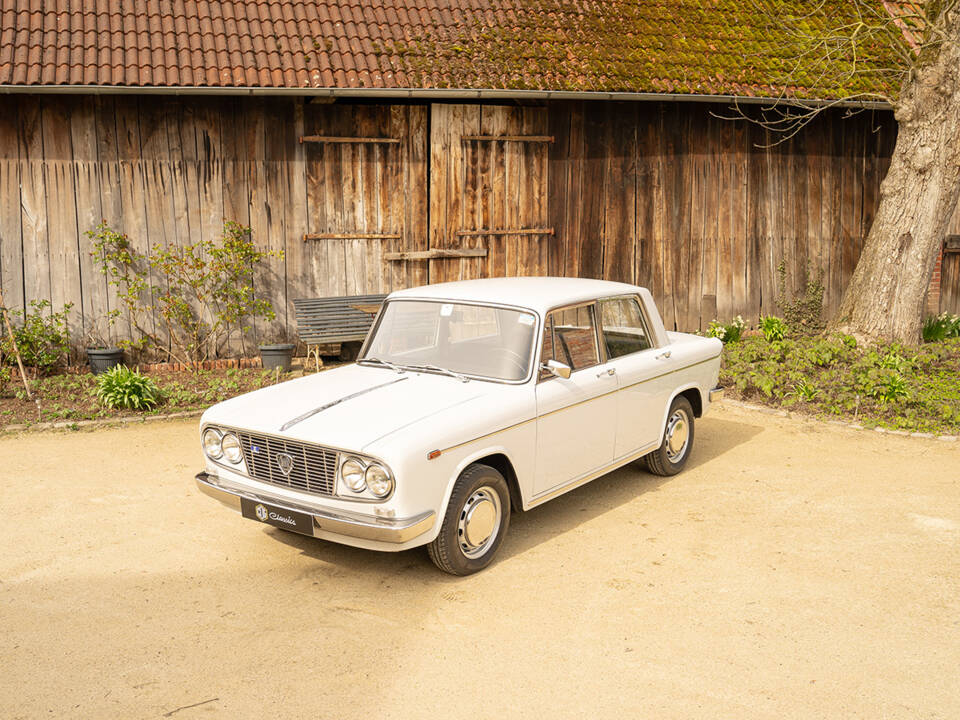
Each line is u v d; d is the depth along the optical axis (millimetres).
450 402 5410
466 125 11758
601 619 4852
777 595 5164
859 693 4133
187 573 5449
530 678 4238
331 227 11406
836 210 13992
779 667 4355
